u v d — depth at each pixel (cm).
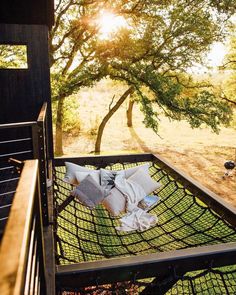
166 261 306
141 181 671
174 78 1836
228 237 483
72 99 2008
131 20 1591
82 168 688
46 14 600
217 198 504
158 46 1580
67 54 1631
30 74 633
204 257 320
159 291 328
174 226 555
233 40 1973
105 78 1523
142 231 548
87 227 595
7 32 603
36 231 168
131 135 2616
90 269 286
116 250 490
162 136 2631
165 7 1483
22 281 73
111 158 747
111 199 616
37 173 160
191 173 1612
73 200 623
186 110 1485
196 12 1513
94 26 1487
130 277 299
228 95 2067
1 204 412
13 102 635
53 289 259
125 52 1464
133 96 1800
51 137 677
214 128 1521
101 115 3341
